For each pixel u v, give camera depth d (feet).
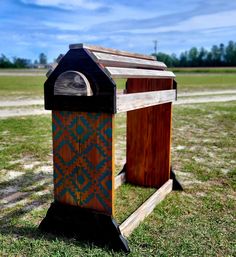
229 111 34.99
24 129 23.66
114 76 7.02
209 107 38.45
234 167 14.74
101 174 7.44
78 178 7.75
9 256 7.20
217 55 271.08
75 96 7.29
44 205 10.33
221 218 9.36
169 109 11.18
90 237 7.77
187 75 145.69
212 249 7.64
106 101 6.93
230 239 8.14
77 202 7.88
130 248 7.50
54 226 8.23
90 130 7.36
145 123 11.72
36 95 51.21
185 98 49.98
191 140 20.85
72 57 7.09
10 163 15.07
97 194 7.58
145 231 8.39
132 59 8.61
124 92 11.01
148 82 11.10
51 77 7.48
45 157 16.21
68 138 7.70
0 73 136.56
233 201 10.69
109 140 7.18
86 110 7.22
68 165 7.82
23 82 82.07
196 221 9.09
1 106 37.19
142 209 9.02
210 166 14.89
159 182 11.82
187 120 29.37
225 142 20.17
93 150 7.43
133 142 12.07
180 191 11.59
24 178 13.04
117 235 7.47
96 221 7.64
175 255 7.32
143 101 8.28
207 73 169.58
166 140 11.42
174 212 9.66
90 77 6.97
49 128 24.31
